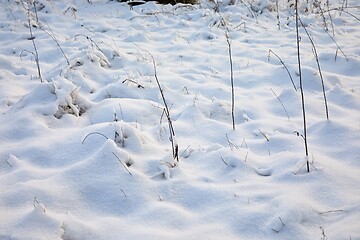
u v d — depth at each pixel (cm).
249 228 216
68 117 354
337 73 462
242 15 739
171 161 277
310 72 433
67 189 249
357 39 598
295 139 309
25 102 371
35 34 646
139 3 838
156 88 418
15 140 321
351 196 232
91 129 313
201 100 395
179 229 220
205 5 805
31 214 216
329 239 199
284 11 789
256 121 349
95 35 633
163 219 227
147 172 272
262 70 482
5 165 284
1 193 242
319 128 320
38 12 759
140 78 441
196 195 250
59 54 552
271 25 700
